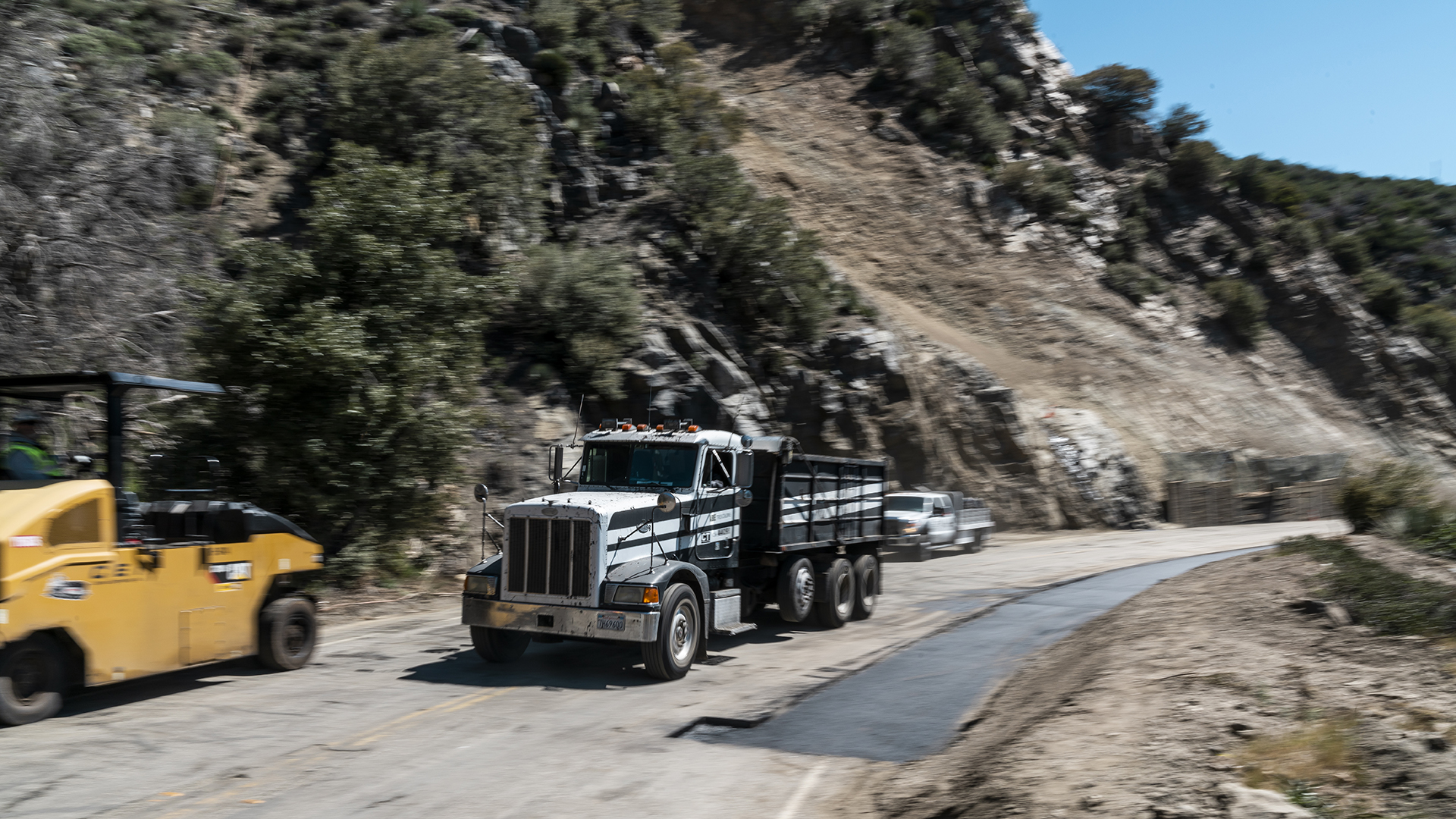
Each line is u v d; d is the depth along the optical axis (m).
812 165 54.59
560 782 6.44
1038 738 6.79
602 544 10.00
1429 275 80.94
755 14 66.25
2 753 7.01
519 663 11.01
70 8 30.75
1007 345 46.50
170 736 7.58
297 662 10.52
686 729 7.96
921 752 7.25
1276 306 58.97
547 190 32.31
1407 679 8.05
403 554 17.00
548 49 40.16
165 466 15.26
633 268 30.89
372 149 17.91
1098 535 34.59
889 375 33.53
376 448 15.73
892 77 62.12
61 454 13.54
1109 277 55.16
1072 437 38.91
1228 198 63.53
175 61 31.75
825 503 14.09
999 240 54.12
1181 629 11.31
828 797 6.18
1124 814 5.11
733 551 12.39
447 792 6.20
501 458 21.69
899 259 49.88
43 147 16.81
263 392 15.18
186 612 9.16
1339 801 5.22
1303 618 11.57
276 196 28.17
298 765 6.78
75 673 8.26
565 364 25.48
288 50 35.06
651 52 50.69
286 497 15.80
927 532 24.98
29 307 15.78
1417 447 54.38
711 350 28.98
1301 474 46.00
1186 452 44.19
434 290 17.00
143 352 16.64
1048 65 69.31
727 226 32.91
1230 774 5.69
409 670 10.52
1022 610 15.38
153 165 19.72
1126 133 65.38
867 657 11.41
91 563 8.18
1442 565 18.22
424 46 30.52
